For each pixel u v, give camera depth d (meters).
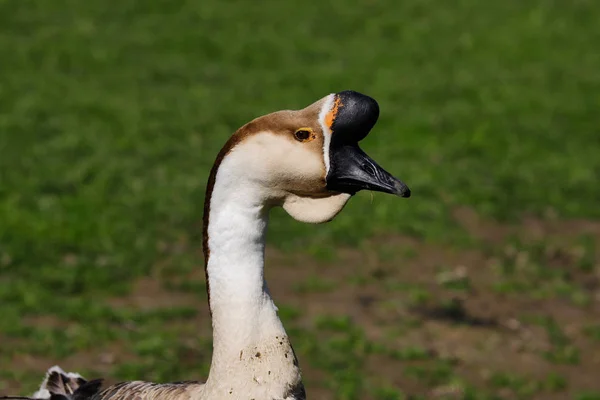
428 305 11.43
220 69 22.61
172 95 20.27
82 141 16.62
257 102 20.06
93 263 11.81
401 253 12.93
